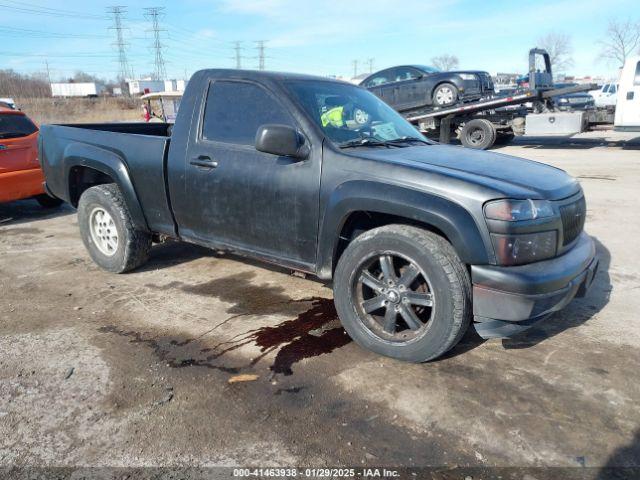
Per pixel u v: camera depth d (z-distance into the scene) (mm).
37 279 4574
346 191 3078
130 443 2393
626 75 12516
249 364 3076
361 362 3092
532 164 3520
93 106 48594
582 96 21203
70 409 2645
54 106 46781
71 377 2939
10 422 2541
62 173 4816
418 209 2828
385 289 3084
